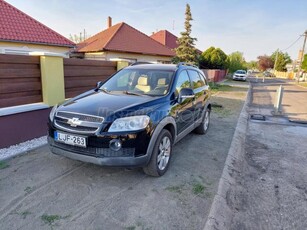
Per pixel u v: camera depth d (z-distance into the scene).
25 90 4.63
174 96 3.86
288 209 2.98
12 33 10.50
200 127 5.58
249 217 2.80
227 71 39.66
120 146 2.92
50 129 3.29
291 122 7.90
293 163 4.43
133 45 17.23
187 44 22.59
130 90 4.04
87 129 2.96
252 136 6.17
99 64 6.52
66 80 5.57
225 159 4.25
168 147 3.63
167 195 3.00
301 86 28.69
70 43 12.73
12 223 2.40
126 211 2.65
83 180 3.29
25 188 3.03
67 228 2.35
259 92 19.53
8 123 4.31
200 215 2.64
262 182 3.66
